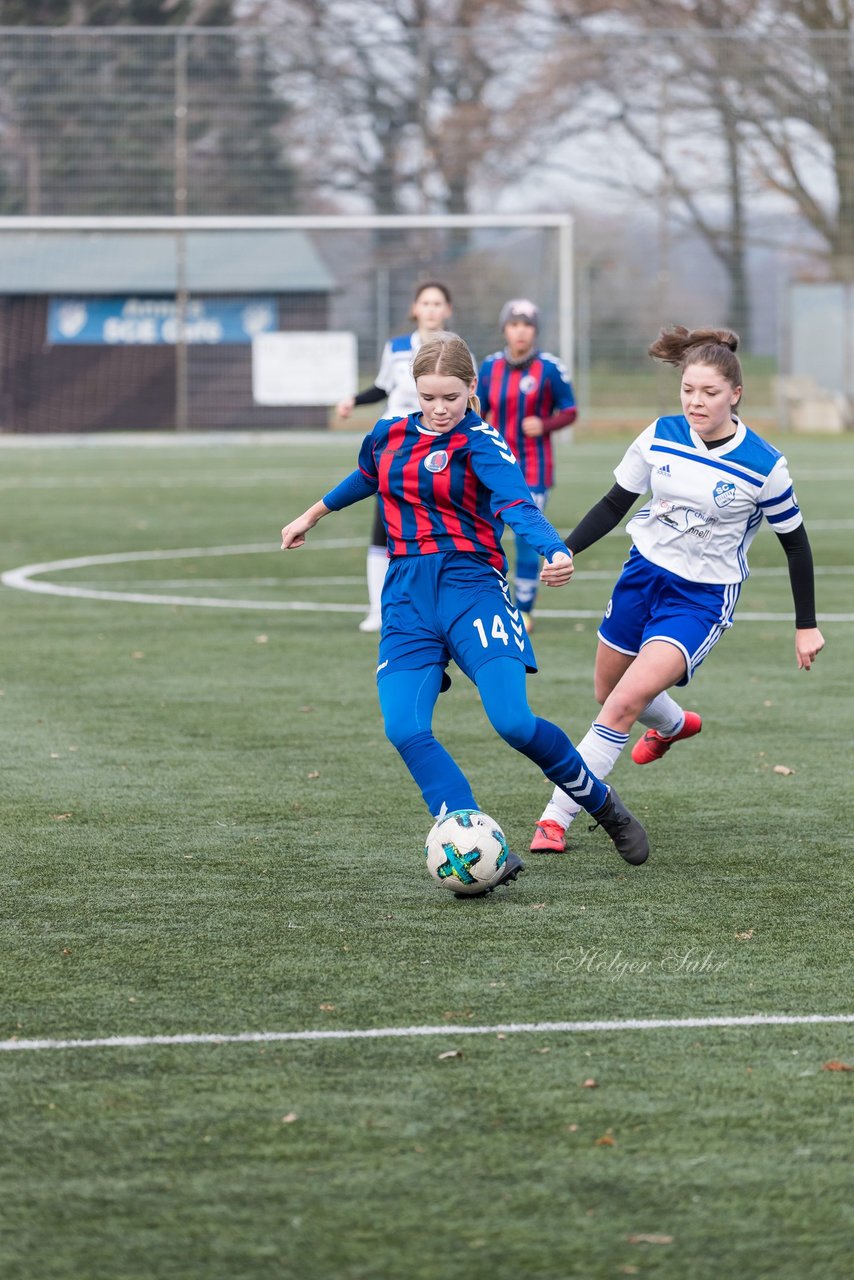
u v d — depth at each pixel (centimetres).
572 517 4800
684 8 11156
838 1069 996
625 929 1289
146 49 8988
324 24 10800
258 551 4184
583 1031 1059
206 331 8788
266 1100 949
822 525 4772
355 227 8750
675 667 1464
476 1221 809
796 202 9581
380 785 1803
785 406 9331
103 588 3509
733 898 1378
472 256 9181
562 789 1430
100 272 8744
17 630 2941
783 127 9519
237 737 2056
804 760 1925
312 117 9250
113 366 8750
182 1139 898
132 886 1409
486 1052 1022
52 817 1656
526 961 1205
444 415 1334
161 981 1158
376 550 2912
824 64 9450
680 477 1446
